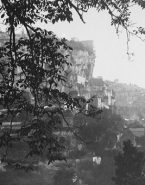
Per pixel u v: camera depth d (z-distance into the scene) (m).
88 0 13.98
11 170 81.12
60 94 12.98
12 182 74.62
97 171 88.25
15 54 11.56
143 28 13.91
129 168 50.91
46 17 13.10
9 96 12.04
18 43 11.97
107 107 196.50
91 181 81.44
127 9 14.26
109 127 120.94
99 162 100.19
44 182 78.25
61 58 13.06
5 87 11.94
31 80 12.28
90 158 99.12
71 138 100.12
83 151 101.56
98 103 166.62
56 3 13.03
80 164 95.44
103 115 133.88
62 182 78.25
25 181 77.06
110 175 83.75
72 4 12.52
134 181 49.06
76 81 190.12
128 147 52.91
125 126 162.75
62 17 12.95
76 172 87.12
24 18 11.57
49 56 12.73
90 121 108.81
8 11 11.05
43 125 12.71
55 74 12.95
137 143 127.94
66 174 80.69
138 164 50.94
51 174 84.56
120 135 131.75
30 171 83.44
